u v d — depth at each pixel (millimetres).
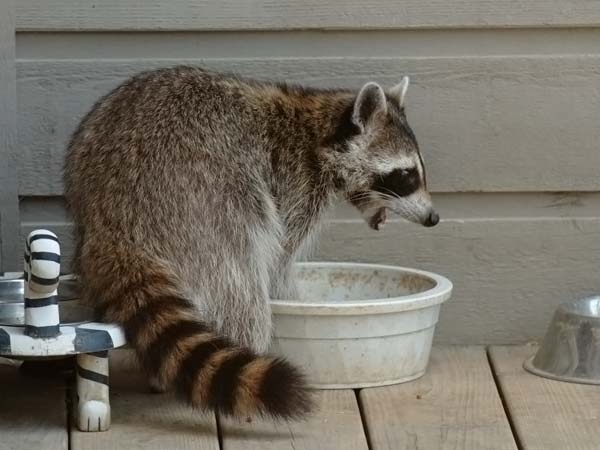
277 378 5289
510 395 6082
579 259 6922
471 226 6883
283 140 6262
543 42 6793
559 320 6406
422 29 6742
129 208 5742
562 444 5484
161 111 5949
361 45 6770
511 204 6926
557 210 6934
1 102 6625
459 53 6785
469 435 5566
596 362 6266
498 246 6906
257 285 5980
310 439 5504
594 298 6648
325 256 6918
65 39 6664
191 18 6641
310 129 6328
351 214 6941
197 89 6094
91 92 6691
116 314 5555
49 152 6719
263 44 6750
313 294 6824
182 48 6727
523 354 6793
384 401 6000
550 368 6398
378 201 6508
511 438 5535
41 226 6781
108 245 5707
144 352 5484
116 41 6695
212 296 5840
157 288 5586
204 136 5949
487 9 6691
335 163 6371
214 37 6727
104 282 5641
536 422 5727
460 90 6781
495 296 6941
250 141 6113
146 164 5797
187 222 5777
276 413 5305
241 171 5992
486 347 6949
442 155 6832
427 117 6805
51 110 6684
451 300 6938
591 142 6832
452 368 6539
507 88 6777
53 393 6078
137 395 6051
